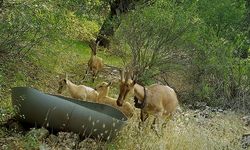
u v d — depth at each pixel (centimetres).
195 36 2156
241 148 1277
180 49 2166
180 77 2239
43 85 1692
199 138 1255
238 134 1469
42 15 1566
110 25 2566
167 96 1340
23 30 1570
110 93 1812
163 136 1230
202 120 1600
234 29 2798
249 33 3009
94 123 1151
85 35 2434
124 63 2191
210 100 2120
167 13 2142
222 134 1424
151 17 2133
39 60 1830
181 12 2156
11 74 1619
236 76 2166
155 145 1177
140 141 1194
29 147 1077
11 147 1073
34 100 1152
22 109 1169
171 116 1366
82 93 1403
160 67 2138
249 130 1585
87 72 2000
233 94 2148
